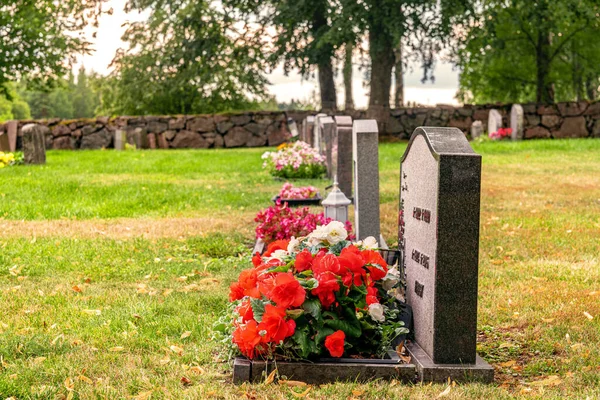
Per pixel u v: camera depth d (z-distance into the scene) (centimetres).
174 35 3616
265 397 394
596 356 470
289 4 3038
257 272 471
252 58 3309
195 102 4012
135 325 539
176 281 688
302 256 462
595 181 1533
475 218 436
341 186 1140
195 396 396
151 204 1219
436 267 438
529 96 4450
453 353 441
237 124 3150
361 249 514
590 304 592
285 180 1606
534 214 1091
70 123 3123
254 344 420
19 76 3328
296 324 438
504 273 714
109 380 425
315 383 427
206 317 555
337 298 449
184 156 2419
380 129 3145
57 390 405
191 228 978
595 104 3186
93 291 649
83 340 505
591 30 3372
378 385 413
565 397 400
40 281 691
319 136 1764
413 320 493
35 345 484
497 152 2366
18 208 1157
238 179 1647
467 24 3086
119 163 2103
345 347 445
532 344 499
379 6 2852
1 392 404
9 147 2959
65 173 1789
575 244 861
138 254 811
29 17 3077
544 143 2591
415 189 494
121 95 3975
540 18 2856
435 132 465
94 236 922
